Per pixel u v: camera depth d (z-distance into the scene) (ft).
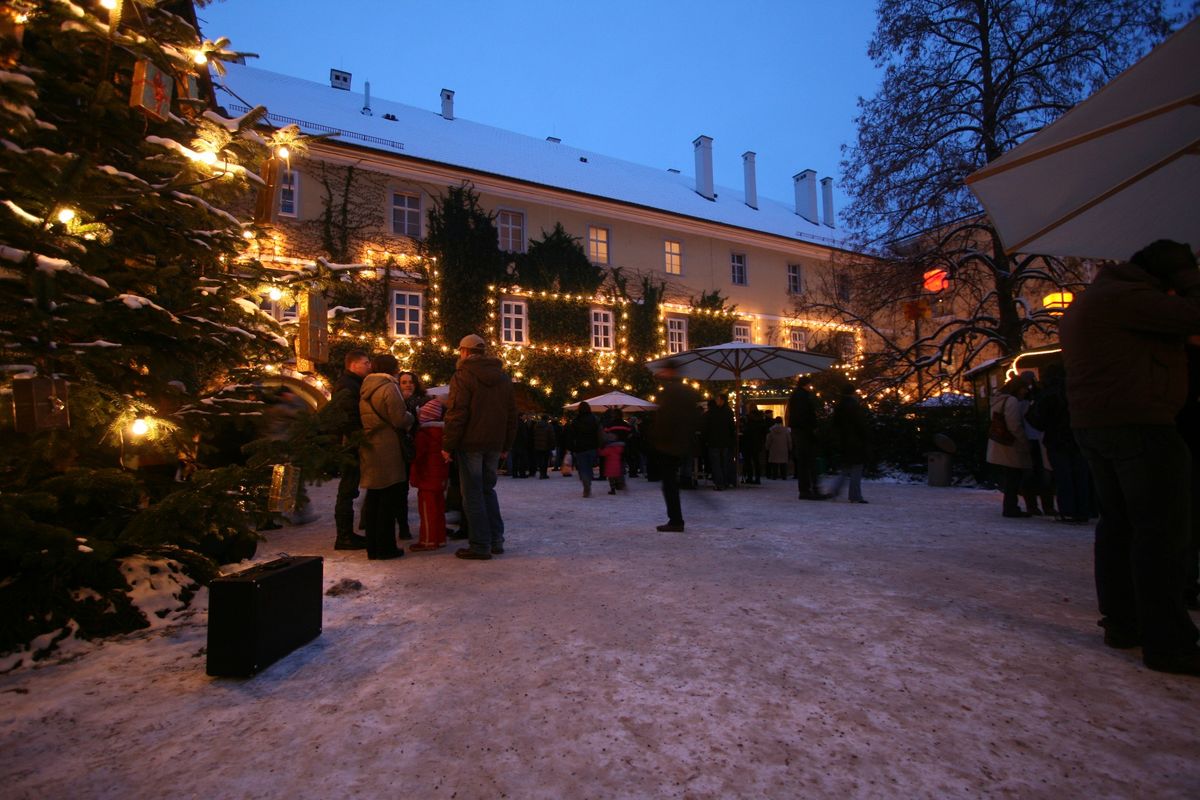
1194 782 5.69
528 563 15.25
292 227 59.36
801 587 12.70
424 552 16.92
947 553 16.21
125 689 7.95
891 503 27.94
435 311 66.08
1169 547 8.23
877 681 8.01
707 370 42.57
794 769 5.96
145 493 11.56
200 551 13.57
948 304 59.88
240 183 12.89
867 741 6.48
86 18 9.57
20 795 5.60
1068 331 9.20
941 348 53.16
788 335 94.94
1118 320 8.43
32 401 8.57
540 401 73.67
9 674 8.45
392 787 5.70
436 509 17.47
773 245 95.30
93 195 9.37
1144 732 6.63
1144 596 8.40
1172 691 7.63
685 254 88.07
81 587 10.46
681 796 5.53
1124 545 9.11
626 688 7.85
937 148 52.19
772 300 95.40
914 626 10.18
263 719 7.09
